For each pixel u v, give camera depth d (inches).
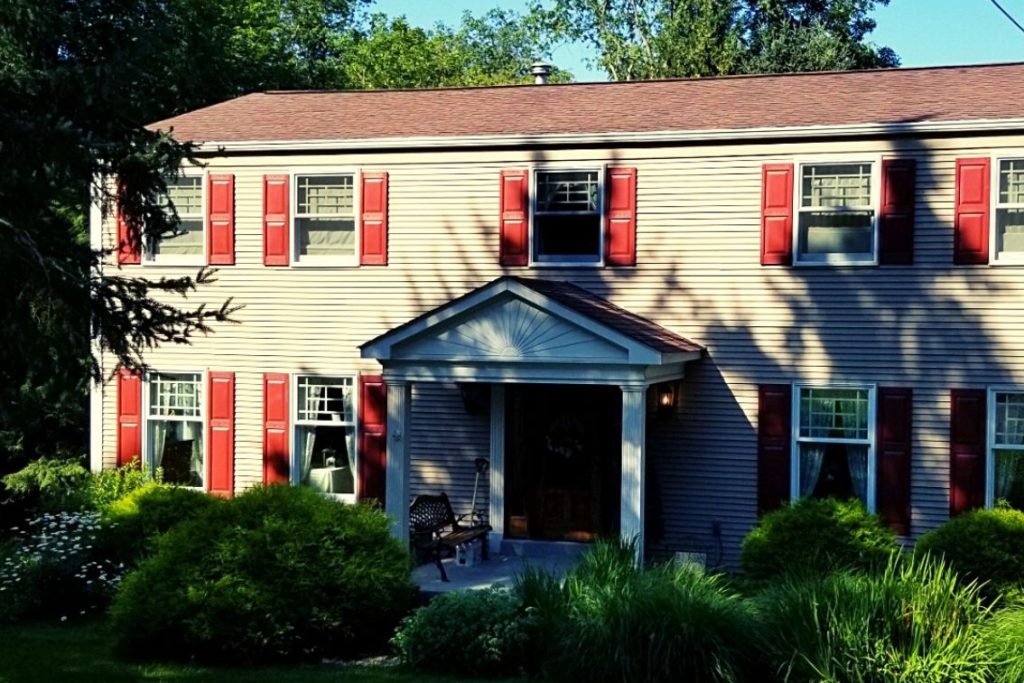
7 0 521.3
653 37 1455.5
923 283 625.6
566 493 687.1
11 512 905.5
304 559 487.5
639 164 670.5
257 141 717.3
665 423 668.1
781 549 550.3
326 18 1689.2
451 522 674.8
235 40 1283.2
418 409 710.5
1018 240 619.5
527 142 679.7
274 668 465.7
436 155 701.3
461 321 617.6
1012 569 520.4
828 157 637.9
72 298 456.1
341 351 714.8
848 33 1406.3
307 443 723.4
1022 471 613.9
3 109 455.8
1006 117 602.2
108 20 585.6
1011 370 612.4
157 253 744.3
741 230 654.5
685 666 411.8
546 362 603.5
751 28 1409.9
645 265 669.9
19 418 751.7
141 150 500.1
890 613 407.8
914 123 616.4
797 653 398.0
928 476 625.9
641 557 585.9
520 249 687.7
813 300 643.5
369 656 491.2
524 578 484.1
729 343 657.0
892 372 631.2
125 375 744.3
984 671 386.6
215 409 732.0
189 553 489.7
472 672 450.3
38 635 519.5
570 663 426.6
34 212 467.2
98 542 594.9
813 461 647.1
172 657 481.7
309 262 720.3
